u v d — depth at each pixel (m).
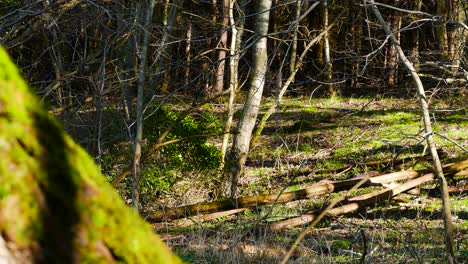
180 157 15.18
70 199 1.24
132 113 13.52
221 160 15.87
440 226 11.38
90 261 1.23
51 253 1.17
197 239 10.02
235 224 11.32
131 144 11.62
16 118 1.21
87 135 12.04
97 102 10.80
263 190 16.75
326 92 32.72
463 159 17.14
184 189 15.50
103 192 1.32
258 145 21.95
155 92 13.76
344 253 9.41
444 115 21.38
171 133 14.88
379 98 29.34
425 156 15.88
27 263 1.14
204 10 21.47
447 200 7.05
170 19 15.06
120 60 12.53
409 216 12.73
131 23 10.79
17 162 1.18
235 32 16.38
